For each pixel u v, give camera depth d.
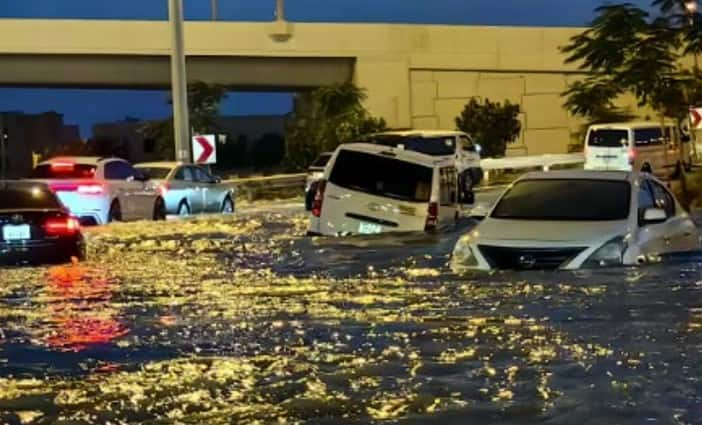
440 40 56.12
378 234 15.84
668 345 7.85
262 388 6.82
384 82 55.56
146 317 9.70
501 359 7.50
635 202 11.98
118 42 53.19
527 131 57.44
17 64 53.72
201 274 13.09
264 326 9.05
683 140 37.84
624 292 10.20
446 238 15.67
